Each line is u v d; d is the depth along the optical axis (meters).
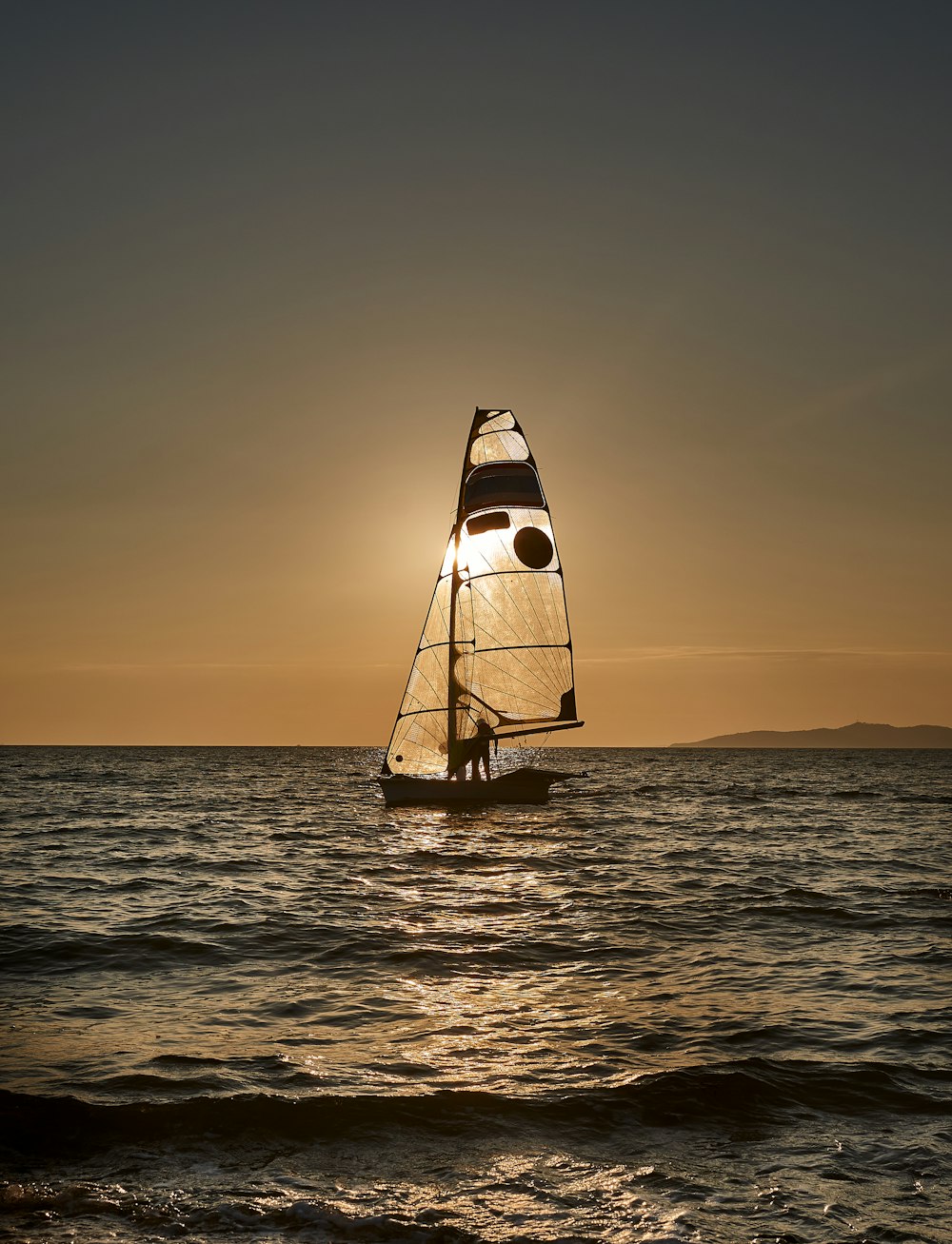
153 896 21.97
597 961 15.34
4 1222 6.87
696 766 130.75
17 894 22.08
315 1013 12.31
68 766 116.44
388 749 41.91
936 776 102.19
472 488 41.75
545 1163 7.93
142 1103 9.01
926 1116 8.89
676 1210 7.13
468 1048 10.84
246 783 78.94
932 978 14.14
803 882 24.27
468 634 41.38
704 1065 10.17
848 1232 6.82
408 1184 7.55
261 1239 6.68
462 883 24.11
